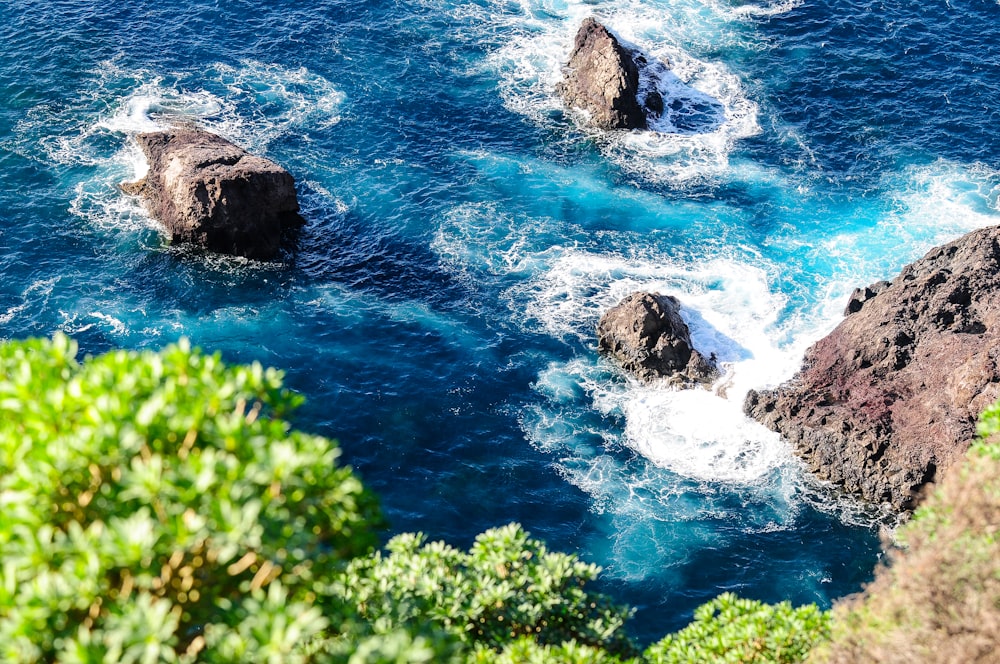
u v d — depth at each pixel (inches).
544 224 2450.8
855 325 2103.8
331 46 2994.6
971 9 3243.1
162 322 2097.7
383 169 2586.1
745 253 2391.7
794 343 2151.8
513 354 2097.7
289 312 2153.1
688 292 2277.3
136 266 2235.5
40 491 662.5
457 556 1012.5
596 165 2650.1
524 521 1755.7
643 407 1996.8
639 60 2977.4
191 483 658.2
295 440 740.7
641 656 1132.5
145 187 2395.4
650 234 2437.3
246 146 2603.3
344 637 805.2
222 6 3107.8
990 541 1013.2
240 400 744.3
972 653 935.0
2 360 772.6
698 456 1903.3
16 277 2156.7
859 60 3029.0
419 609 943.7
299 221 2405.3
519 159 2655.0
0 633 606.9
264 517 678.5
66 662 594.9
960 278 2086.6
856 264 2369.6
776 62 3031.5
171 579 675.4
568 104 2854.3
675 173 2630.4
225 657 632.4
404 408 1942.7
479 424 1932.8
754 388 2037.4
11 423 722.8
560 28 3164.4
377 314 2166.6
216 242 2276.1
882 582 1147.3
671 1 3314.5
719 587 1663.4
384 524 808.3
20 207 2349.9
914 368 1977.1
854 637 1036.5
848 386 1990.7
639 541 1736.0
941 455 1792.6
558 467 1863.9
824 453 1870.1
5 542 645.3
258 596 662.5
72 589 622.5
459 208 2477.9
